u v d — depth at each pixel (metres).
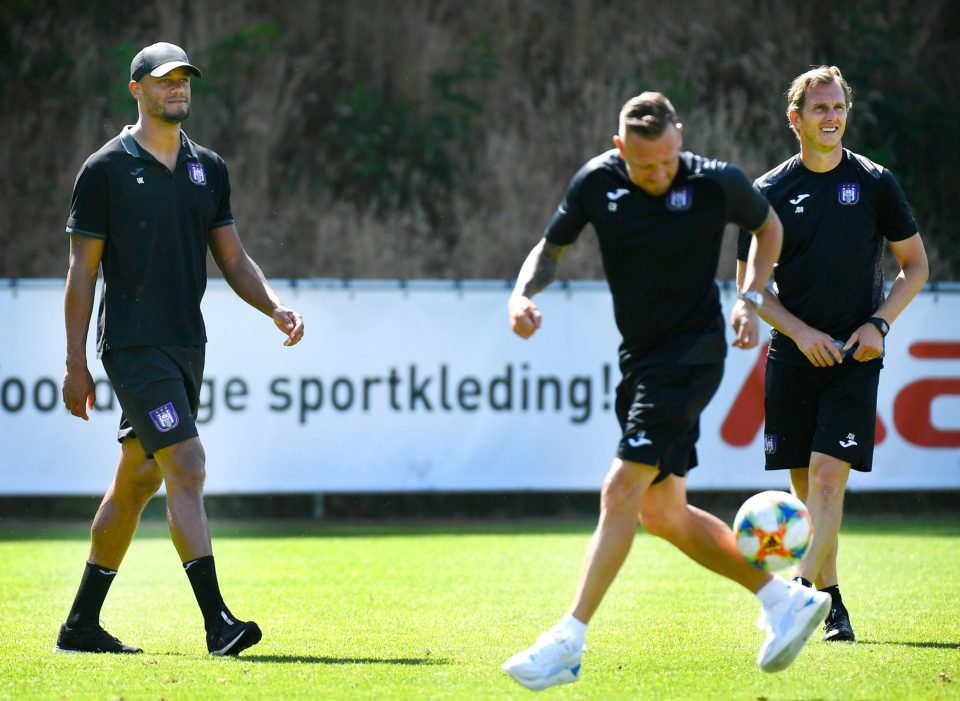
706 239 15.98
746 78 73.75
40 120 70.12
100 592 19.84
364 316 46.56
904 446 47.06
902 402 47.06
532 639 20.89
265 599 26.42
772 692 16.08
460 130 71.69
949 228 69.56
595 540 15.73
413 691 16.14
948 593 26.58
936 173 72.06
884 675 17.14
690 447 16.48
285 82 73.25
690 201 15.79
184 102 19.73
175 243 19.75
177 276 19.77
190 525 19.08
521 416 46.97
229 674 17.28
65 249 64.50
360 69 75.00
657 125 15.20
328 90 74.00
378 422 46.50
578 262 61.50
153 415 19.30
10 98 70.88
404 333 46.69
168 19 74.31
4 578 30.38
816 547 20.36
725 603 25.36
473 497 54.59
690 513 16.67
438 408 46.75
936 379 47.09
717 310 16.55
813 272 21.30
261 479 45.97
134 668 17.81
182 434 19.34
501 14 77.38
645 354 16.47
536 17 77.25
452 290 46.88
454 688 16.36
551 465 46.97
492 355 46.94
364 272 63.19
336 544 39.50
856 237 21.20
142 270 19.52
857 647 19.64
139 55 19.78
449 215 67.88
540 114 71.88
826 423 21.05
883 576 29.66
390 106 72.50
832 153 21.25
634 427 15.91
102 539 19.88
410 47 75.44
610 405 47.19
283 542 40.31
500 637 21.17
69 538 42.06
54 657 18.98
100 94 71.38
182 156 20.06
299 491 46.09
